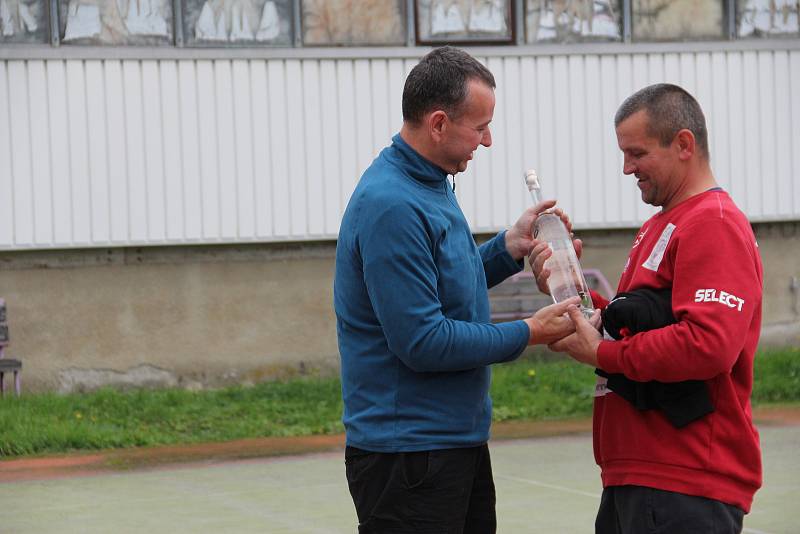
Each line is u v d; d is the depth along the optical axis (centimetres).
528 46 1366
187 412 1148
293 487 842
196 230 1288
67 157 1256
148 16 1273
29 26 1246
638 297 368
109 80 1263
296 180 1312
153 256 1284
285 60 1306
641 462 370
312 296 1325
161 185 1279
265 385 1258
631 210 1395
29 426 1048
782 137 1429
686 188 372
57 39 1250
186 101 1284
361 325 383
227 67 1294
